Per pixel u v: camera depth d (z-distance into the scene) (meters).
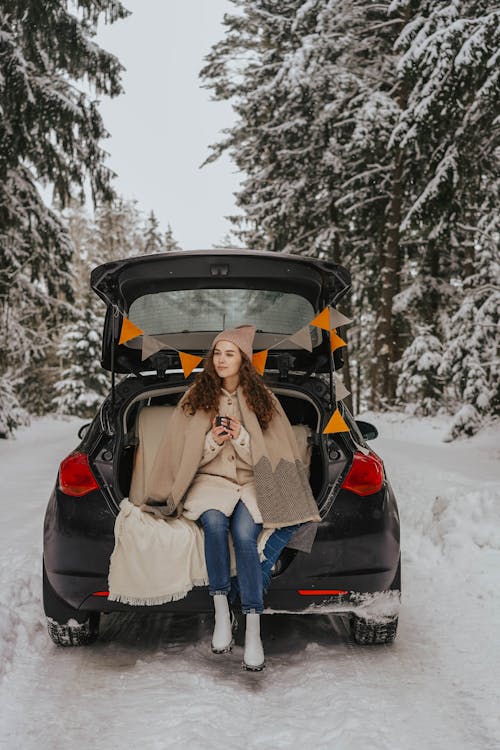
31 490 7.20
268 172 21.95
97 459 2.97
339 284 3.75
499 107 13.30
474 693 2.67
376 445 11.72
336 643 3.24
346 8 18.30
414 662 3.00
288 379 3.31
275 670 2.92
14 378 25.86
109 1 15.05
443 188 15.67
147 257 3.53
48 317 20.06
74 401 30.12
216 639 2.80
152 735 2.33
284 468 2.91
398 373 20.47
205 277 3.75
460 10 13.88
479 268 14.66
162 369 3.37
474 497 5.04
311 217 21.66
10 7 14.08
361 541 2.91
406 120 14.83
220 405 3.04
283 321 4.04
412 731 2.37
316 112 18.91
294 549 2.95
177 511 2.97
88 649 3.16
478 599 3.82
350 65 19.27
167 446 2.97
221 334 3.05
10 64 13.51
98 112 15.44
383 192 20.53
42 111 14.44
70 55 15.12
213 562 2.82
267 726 2.40
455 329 14.45
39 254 17.33
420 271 20.83
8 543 4.80
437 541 4.93
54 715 2.49
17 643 3.16
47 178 16.12
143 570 2.81
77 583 2.89
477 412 13.40
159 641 3.28
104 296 3.70
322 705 2.57
